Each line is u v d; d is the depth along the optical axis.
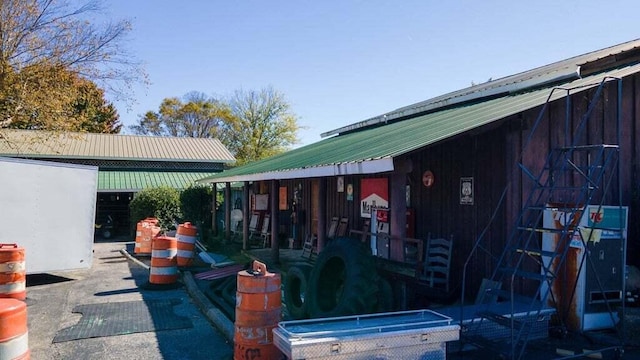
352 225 11.97
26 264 10.35
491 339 5.70
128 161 26.70
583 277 6.18
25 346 4.96
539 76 9.39
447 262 7.96
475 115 7.28
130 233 23.23
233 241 17.55
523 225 6.93
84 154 25.53
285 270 11.07
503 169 7.32
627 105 7.35
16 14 17.70
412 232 9.45
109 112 42.62
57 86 18.98
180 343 6.41
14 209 10.23
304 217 15.40
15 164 10.24
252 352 5.08
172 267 10.39
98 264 13.59
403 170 5.77
